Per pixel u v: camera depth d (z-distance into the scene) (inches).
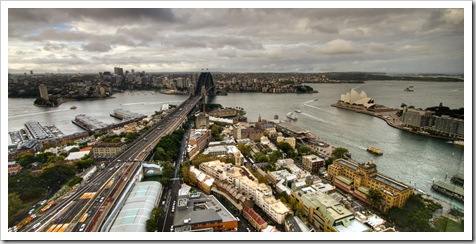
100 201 7465.6
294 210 7554.1
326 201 7160.4
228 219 6510.8
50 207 7219.5
